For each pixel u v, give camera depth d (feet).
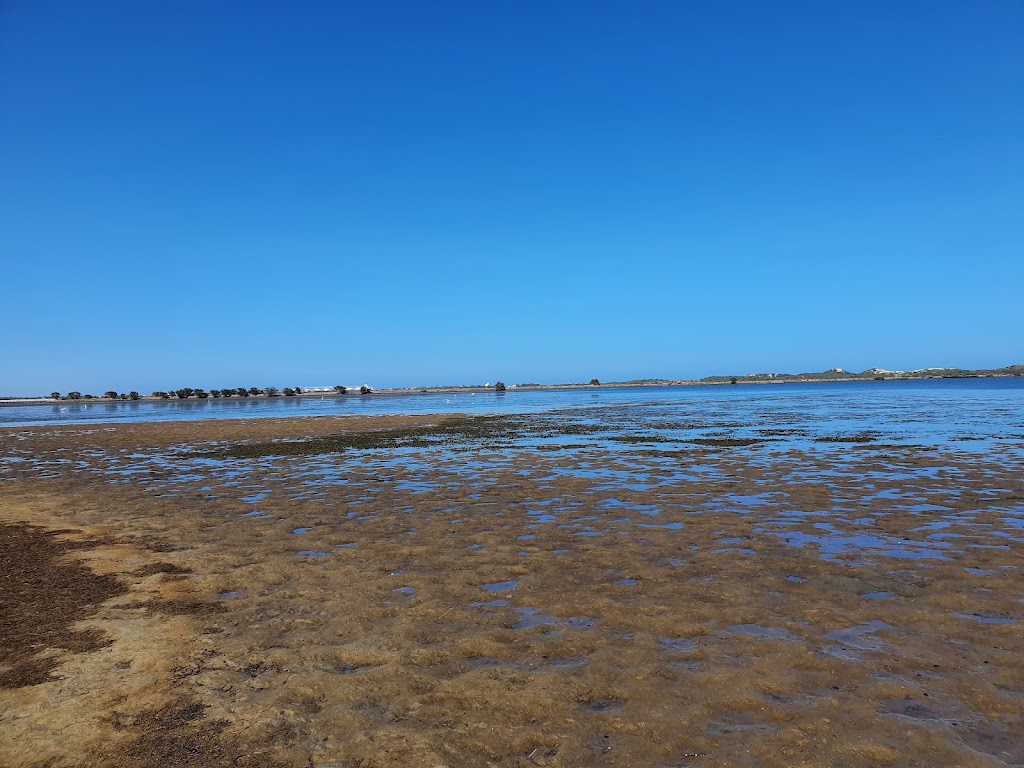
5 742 14.96
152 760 14.24
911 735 14.76
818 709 15.97
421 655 19.60
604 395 393.50
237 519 40.14
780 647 19.60
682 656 19.13
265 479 57.47
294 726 15.61
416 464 66.23
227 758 14.32
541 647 20.02
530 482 52.75
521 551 31.37
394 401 344.28
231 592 25.98
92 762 14.19
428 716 16.03
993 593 23.98
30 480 60.75
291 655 19.67
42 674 18.42
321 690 17.42
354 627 21.95
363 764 14.08
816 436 86.74
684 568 27.96
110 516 41.78
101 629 21.91
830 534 33.27
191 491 51.60
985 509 38.42
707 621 21.85
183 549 32.86
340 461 70.18
